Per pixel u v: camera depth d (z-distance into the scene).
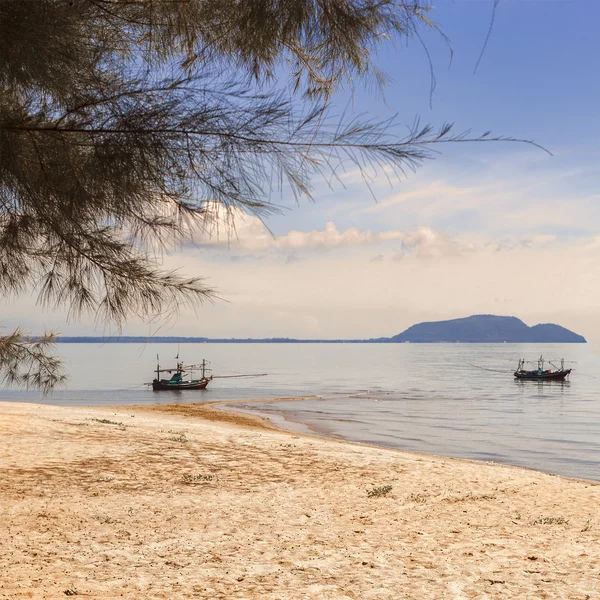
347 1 3.49
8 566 7.32
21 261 3.84
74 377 120.88
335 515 11.17
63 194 3.39
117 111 3.26
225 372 145.12
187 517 10.69
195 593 6.68
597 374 157.25
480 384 104.38
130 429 21.72
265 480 14.35
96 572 7.36
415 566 7.97
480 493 13.42
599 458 32.44
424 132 3.05
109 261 3.75
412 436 39.28
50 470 14.22
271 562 8.05
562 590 6.92
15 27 2.97
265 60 3.88
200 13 3.54
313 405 60.69
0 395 75.62
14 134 3.24
